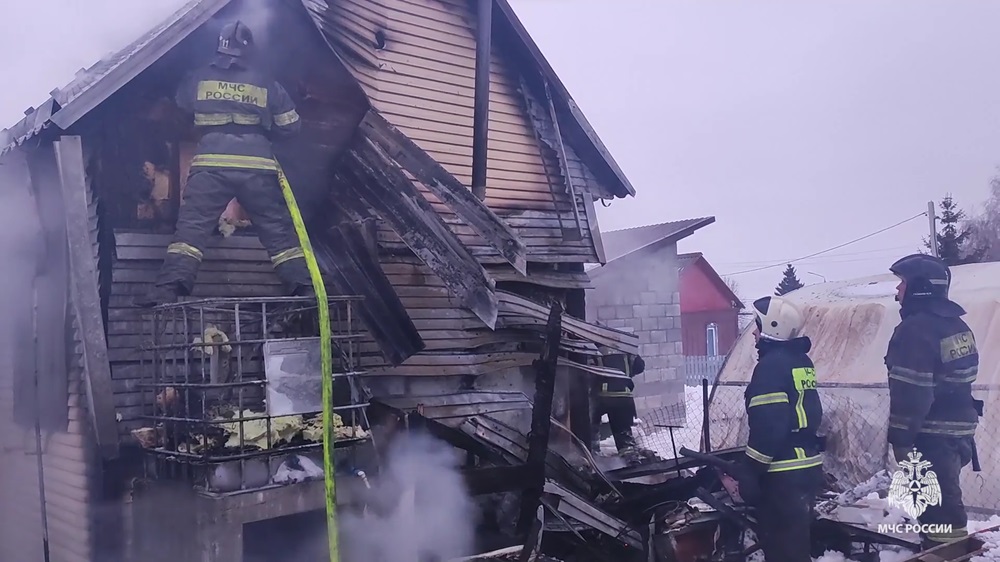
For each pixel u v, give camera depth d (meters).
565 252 7.98
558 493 5.26
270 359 4.17
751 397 4.59
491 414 6.78
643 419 13.55
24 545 5.89
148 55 4.82
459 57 7.57
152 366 4.83
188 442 4.15
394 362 6.07
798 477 4.51
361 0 6.81
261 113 4.71
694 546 5.61
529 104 8.08
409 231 5.69
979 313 8.09
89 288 4.69
